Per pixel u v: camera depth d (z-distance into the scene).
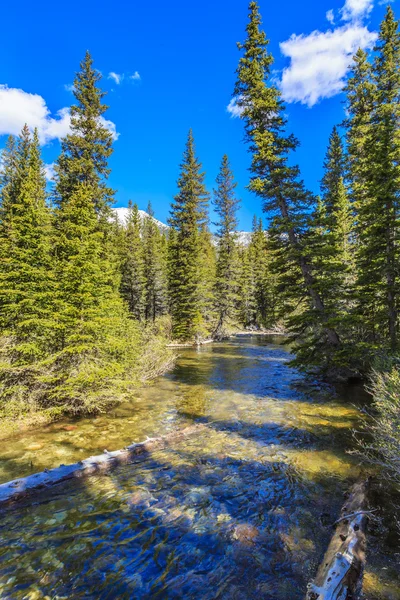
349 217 20.84
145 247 41.16
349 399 10.34
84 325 8.86
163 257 43.38
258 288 45.25
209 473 5.67
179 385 13.05
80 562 3.62
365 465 5.74
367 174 11.89
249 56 14.31
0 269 9.44
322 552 3.64
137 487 5.23
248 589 3.18
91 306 9.70
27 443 7.12
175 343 29.55
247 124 14.38
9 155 29.19
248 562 3.55
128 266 33.53
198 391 12.03
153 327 21.05
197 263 31.12
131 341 12.12
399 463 4.27
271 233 13.12
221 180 38.78
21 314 9.04
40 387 8.91
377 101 19.28
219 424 8.34
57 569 3.52
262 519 4.31
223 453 6.52
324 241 12.57
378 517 3.98
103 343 9.54
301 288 12.86
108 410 9.69
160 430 7.94
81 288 9.04
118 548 3.83
